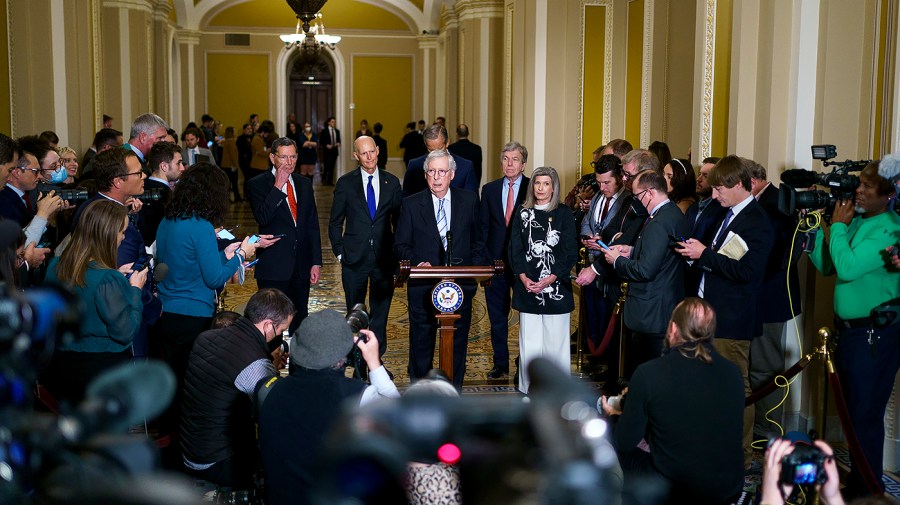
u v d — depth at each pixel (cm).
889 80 490
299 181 645
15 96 875
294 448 294
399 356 723
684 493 327
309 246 650
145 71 1570
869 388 423
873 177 411
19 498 133
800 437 319
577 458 114
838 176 414
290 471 294
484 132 1575
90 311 408
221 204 493
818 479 224
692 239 479
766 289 515
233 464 394
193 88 2558
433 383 229
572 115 1162
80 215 419
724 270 465
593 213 663
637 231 545
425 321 573
